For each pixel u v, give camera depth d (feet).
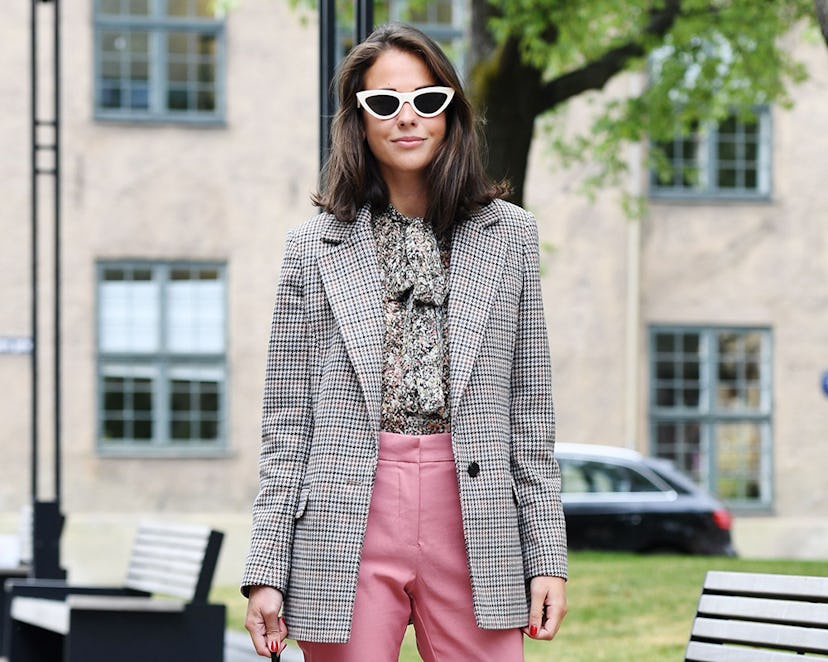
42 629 27.66
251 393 69.62
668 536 57.00
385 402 11.37
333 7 18.24
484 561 11.21
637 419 72.69
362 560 11.31
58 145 33.73
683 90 50.37
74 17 69.26
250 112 70.13
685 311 73.61
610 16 48.75
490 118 43.75
